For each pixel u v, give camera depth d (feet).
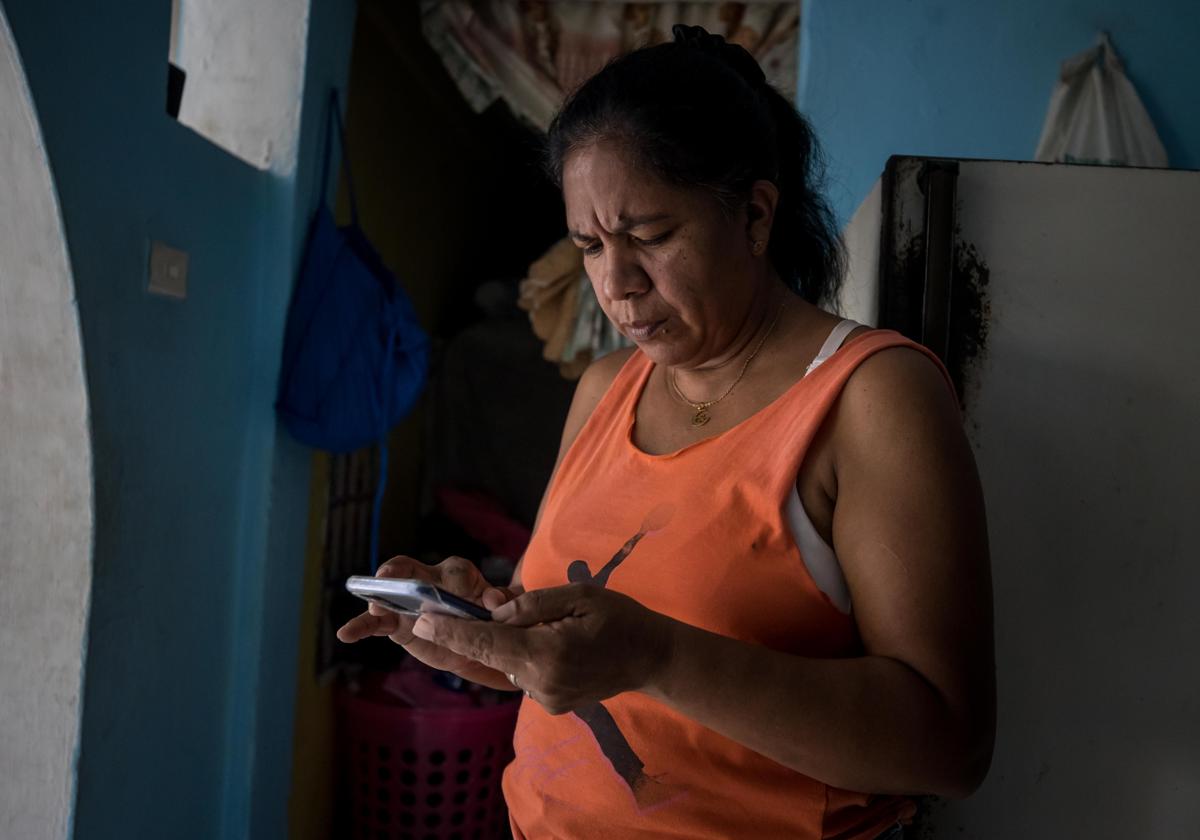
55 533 5.28
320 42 7.43
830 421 2.59
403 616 3.16
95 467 5.27
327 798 8.81
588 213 2.67
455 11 8.64
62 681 5.28
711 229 2.64
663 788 2.68
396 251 10.50
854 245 4.61
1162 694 3.60
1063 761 3.61
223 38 7.23
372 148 9.55
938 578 2.34
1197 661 3.60
